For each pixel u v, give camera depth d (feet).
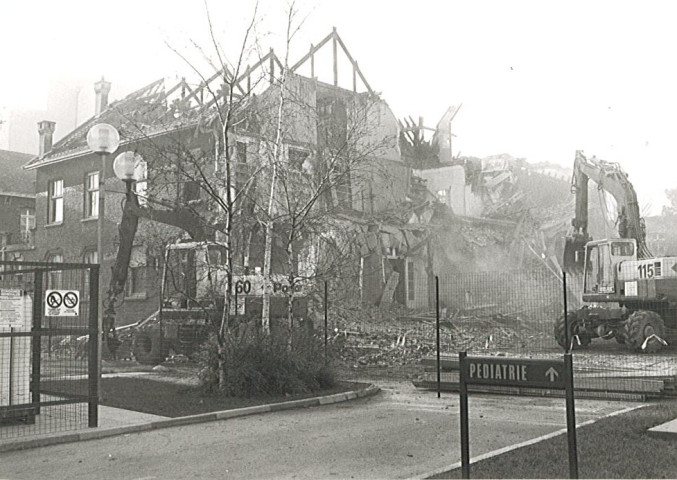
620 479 22.88
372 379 61.36
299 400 45.34
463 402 22.71
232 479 25.91
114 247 100.07
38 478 26.61
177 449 31.78
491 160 152.05
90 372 36.45
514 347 82.64
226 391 46.83
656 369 57.26
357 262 93.56
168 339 73.05
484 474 24.13
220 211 66.18
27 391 36.65
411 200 119.55
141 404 43.68
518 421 38.58
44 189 113.70
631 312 80.12
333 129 78.89
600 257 88.89
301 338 53.88
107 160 102.83
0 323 36.11
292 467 27.78
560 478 23.11
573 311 84.17
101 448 32.22
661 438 30.07
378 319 94.48
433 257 115.65
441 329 92.27
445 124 140.67
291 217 58.54
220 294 67.05
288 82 75.56
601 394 46.83
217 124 76.95
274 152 63.87
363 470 27.09
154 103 96.12
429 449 31.12
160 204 70.64
